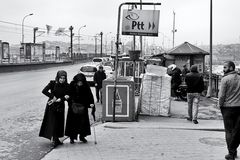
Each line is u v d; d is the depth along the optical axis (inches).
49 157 287.9
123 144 333.1
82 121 335.6
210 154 298.7
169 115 499.5
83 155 293.3
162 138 361.1
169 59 1025.5
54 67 2632.9
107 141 345.7
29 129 410.3
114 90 443.5
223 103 278.2
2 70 1780.3
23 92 856.9
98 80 676.7
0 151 309.3
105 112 449.4
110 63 1546.5
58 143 328.8
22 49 2527.1
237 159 281.1
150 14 462.0
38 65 2308.1
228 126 279.1
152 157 287.4
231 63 280.1
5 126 427.8
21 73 1759.4
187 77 453.7
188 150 312.2
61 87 325.4
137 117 483.2
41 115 513.3
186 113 534.3
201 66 961.5
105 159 280.8
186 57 968.9
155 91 501.7
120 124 426.3
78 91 329.7
